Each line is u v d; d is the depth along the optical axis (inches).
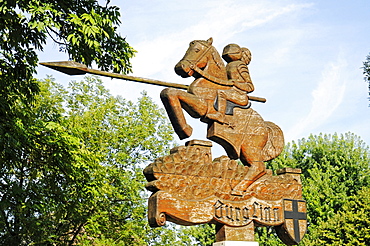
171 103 274.4
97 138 837.2
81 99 888.3
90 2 470.3
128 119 892.6
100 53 467.5
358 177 1216.2
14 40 452.1
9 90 498.9
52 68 263.4
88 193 678.5
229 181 276.7
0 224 635.5
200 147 273.3
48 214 697.6
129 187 818.8
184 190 262.5
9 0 407.8
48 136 572.7
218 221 268.8
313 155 1269.7
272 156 296.2
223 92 288.5
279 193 291.1
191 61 284.5
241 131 289.4
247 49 309.1
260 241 1141.1
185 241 872.3
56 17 456.4
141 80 277.0
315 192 1159.0
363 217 997.2
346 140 1274.6
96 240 760.3
